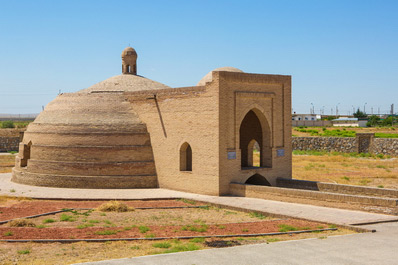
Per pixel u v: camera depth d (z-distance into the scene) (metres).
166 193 25.50
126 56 34.66
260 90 26.30
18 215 18.88
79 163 27.50
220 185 24.20
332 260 11.48
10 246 13.58
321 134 71.38
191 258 11.70
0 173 35.53
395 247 12.91
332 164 42.16
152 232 15.68
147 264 11.15
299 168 39.22
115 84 32.56
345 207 19.89
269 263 11.21
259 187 23.19
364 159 46.59
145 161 27.89
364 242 13.56
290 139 27.97
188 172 25.83
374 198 18.95
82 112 29.28
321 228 16.06
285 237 14.73
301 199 21.50
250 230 15.88
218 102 24.02
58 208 21.05
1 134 63.97
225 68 32.06
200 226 16.69
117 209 20.48
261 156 27.56
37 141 29.55
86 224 17.11
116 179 27.09
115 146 27.62
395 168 39.06
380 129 85.44
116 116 28.91
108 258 12.16
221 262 11.31
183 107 26.16
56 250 13.14
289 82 27.73
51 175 27.84
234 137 24.94
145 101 28.69
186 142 26.06
